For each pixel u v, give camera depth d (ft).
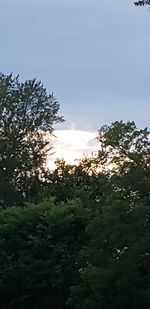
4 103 229.25
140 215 81.35
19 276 112.06
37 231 116.88
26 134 231.30
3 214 122.42
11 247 117.39
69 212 119.44
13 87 234.17
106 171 100.22
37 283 112.47
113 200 85.40
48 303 115.14
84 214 117.19
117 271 85.87
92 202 120.67
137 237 81.87
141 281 91.61
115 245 84.84
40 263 111.96
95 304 94.48
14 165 219.82
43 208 121.29
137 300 95.55
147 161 89.15
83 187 139.33
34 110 233.55
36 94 233.55
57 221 116.78
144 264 85.76
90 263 93.97
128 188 84.84
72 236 116.78
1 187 211.20
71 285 110.63
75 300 99.35
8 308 115.55
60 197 153.48
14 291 114.32
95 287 88.79
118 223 83.15
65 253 113.60
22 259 113.19
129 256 82.89
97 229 87.86
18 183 227.40
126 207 82.94
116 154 92.43
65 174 169.07
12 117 229.86
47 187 183.83
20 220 119.34
